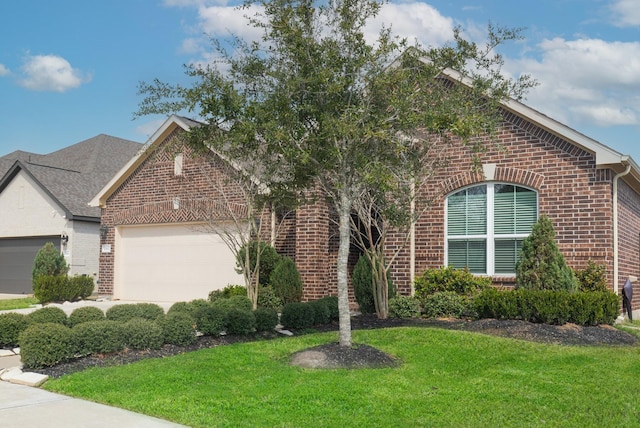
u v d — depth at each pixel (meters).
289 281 16.33
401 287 15.89
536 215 14.73
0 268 27.28
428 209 15.84
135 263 21.72
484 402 7.06
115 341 9.66
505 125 15.08
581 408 6.84
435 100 9.55
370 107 9.42
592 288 13.61
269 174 11.41
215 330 11.41
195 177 20.06
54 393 7.55
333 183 10.00
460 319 13.78
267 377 8.06
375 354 9.31
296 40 9.23
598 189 13.97
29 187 26.20
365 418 6.40
